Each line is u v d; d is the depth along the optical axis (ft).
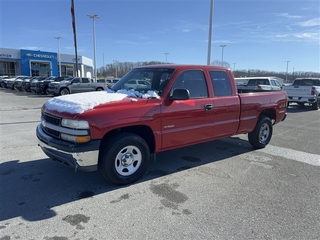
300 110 47.50
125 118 12.07
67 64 172.45
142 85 15.08
